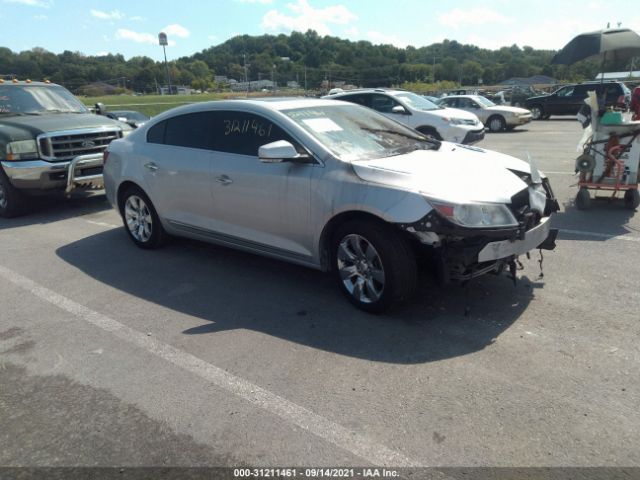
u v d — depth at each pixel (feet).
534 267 16.31
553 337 11.92
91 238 21.62
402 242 12.41
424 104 45.39
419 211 11.70
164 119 18.19
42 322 13.78
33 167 24.35
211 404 9.95
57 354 12.08
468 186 12.30
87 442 9.07
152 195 18.37
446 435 8.84
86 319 13.87
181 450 8.77
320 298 14.58
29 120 26.08
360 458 8.43
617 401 9.56
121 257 18.94
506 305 13.62
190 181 16.75
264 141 14.93
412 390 10.11
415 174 12.53
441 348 11.61
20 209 25.72
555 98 81.61
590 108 22.71
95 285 16.28
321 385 10.41
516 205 12.81
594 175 23.12
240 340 12.38
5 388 10.79
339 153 13.79
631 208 23.25
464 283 12.89
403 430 9.00
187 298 15.01
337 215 13.20
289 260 15.07
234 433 9.12
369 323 12.93
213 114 16.48
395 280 12.48
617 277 15.28
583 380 10.23
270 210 14.67
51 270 17.78
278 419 9.43
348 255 13.42
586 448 8.43
